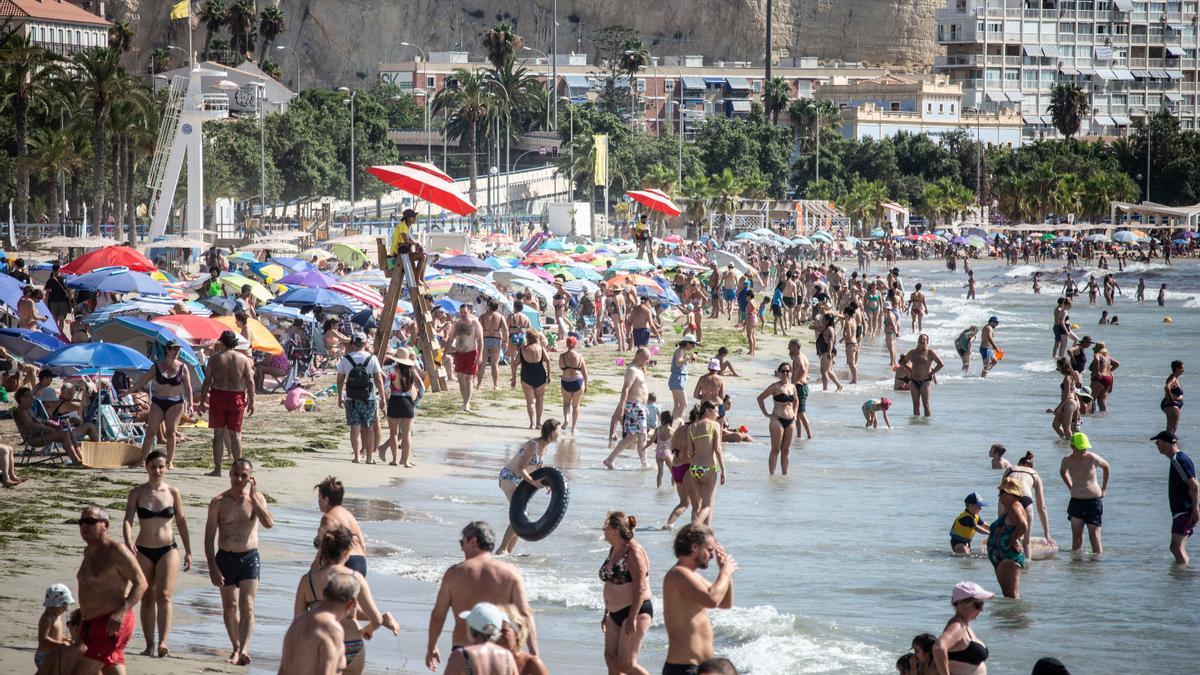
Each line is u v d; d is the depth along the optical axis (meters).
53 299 70.00
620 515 21.31
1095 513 34.31
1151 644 25.81
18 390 38.91
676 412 51.97
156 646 22.12
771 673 23.28
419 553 31.27
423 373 59.31
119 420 42.03
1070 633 26.59
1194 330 116.56
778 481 43.97
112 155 163.62
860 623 26.83
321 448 44.53
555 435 31.58
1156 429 58.00
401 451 43.34
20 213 161.88
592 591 28.44
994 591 30.00
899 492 42.19
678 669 19.38
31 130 176.75
